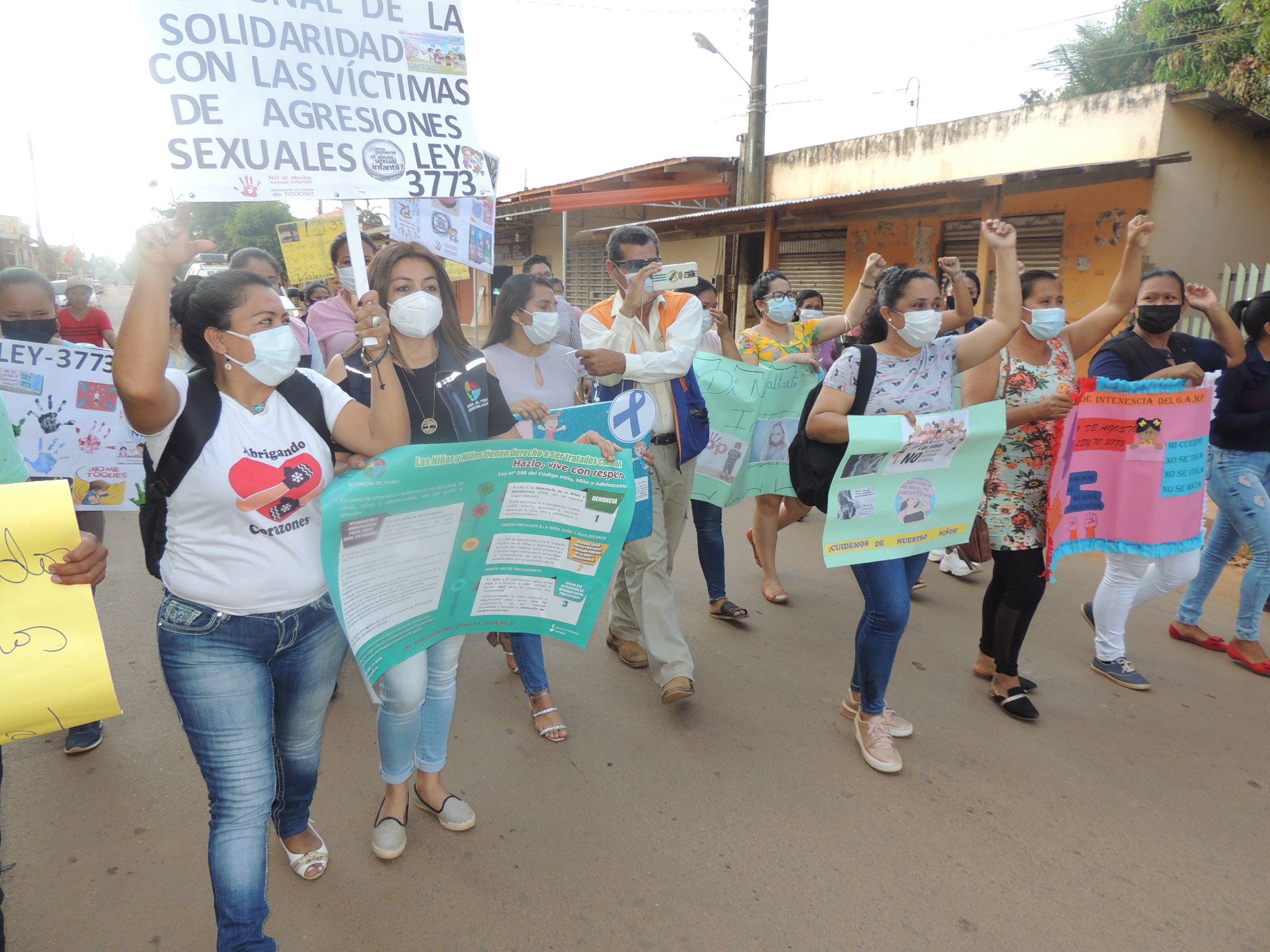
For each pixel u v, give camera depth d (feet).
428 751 8.84
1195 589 13.91
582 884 8.10
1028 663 13.20
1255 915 7.89
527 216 71.82
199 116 6.64
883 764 10.08
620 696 11.99
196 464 6.04
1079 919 7.77
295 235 20.34
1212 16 40.50
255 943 6.18
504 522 7.96
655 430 11.39
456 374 8.07
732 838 8.83
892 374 9.83
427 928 7.50
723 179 51.55
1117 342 12.55
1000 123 36.24
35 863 8.24
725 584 16.51
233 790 6.22
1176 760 10.52
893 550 10.03
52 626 5.81
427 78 7.63
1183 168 31.81
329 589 6.57
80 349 11.89
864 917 7.73
